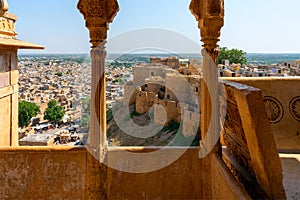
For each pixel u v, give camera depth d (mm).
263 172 2277
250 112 2193
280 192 2256
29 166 3336
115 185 3418
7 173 3324
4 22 4562
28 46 4672
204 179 3416
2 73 4457
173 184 3461
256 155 2318
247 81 4492
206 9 3180
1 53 4406
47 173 3336
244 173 2783
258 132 2197
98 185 3273
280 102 4445
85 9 3076
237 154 3137
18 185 3322
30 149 3336
